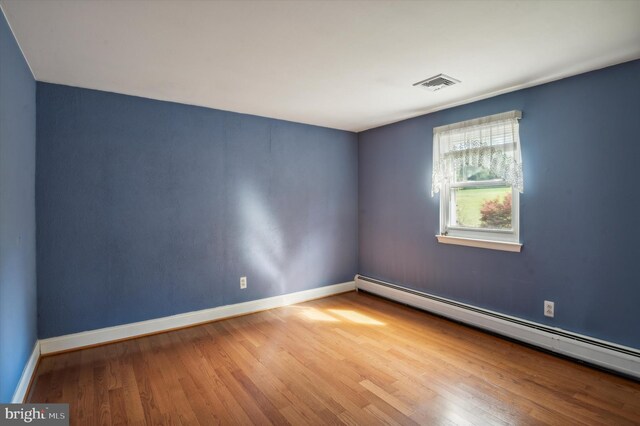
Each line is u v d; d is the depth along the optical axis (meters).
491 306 3.29
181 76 2.70
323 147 4.52
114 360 2.73
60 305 2.86
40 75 2.65
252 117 3.89
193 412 2.06
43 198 2.78
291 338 3.18
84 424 1.94
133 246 3.19
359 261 4.89
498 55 2.34
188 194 3.47
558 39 2.11
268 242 4.04
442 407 2.09
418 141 3.98
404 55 2.34
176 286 3.42
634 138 2.39
